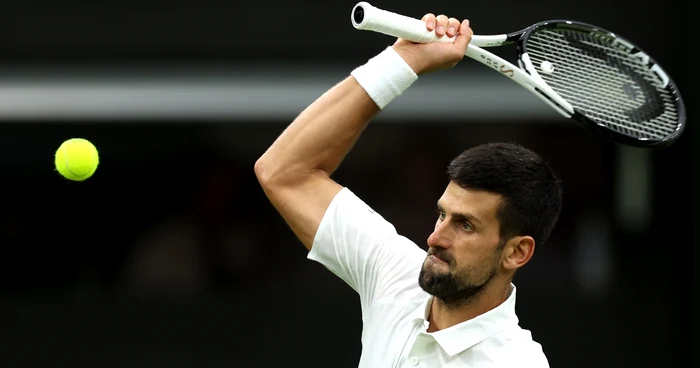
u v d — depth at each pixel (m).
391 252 8.62
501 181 7.55
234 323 22.17
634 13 21.47
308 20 21.59
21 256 22.03
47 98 21.50
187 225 22.20
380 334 8.37
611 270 21.94
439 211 7.97
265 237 22.22
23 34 21.36
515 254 7.80
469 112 21.69
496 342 7.88
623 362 21.98
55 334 22.06
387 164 21.81
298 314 22.20
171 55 21.62
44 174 21.91
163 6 21.55
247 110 21.80
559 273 22.09
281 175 8.68
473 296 7.86
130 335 22.12
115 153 22.02
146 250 22.25
